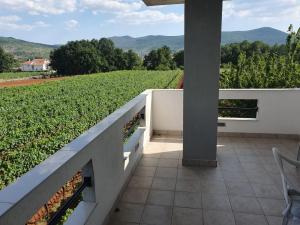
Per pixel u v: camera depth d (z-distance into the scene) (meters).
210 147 3.81
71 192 3.69
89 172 2.25
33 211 1.41
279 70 7.44
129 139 3.96
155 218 2.71
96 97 13.87
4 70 66.81
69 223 2.06
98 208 2.38
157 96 5.27
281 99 4.94
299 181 3.40
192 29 3.48
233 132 5.22
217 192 3.17
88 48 58.47
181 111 5.27
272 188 3.24
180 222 2.64
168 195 3.13
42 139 7.11
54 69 59.38
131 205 2.94
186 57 3.59
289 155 4.31
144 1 4.21
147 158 4.21
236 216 2.71
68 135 7.26
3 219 1.19
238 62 8.70
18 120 9.09
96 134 2.34
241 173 3.66
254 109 5.43
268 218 2.67
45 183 1.51
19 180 1.49
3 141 6.71
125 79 26.69
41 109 11.11
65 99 13.50
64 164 1.72
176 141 5.01
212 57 3.52
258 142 4.91
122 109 3.34
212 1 3.34
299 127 4.99
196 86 3.66
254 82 7.61
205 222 2.63
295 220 2.07
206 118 3.73
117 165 2.92
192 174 3.65
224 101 6.27
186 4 3.41
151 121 5.23
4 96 15.90
